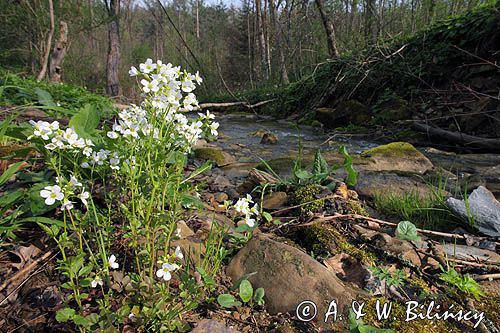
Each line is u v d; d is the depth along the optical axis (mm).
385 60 8883
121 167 1758
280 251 1774
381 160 4305
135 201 1681
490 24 6707
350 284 1739
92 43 28172
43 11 15547
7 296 1531
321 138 7258
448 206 2539
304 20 17672
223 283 1735
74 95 8078
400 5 14523
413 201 2793
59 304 1484
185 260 1768
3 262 1732
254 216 2486
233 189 3143
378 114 7883
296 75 16266
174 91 1653
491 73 6641
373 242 2084
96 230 1708
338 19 18266
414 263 1900
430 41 8148
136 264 1672
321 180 2850
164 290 1356
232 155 5156
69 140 1527
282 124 9914
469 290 1663
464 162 4777
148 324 1384
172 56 31438
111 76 17562
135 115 1802
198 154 4531
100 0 18016
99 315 1330
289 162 4121
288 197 2680
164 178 1798
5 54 17750
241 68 28922
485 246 2172
